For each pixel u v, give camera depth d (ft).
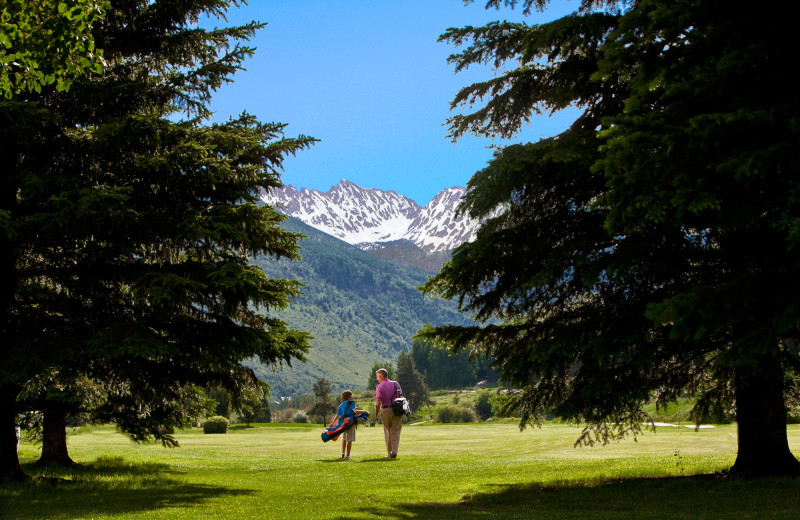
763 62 23.41
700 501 25.59
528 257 31.37
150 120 31.96
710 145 21.67
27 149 32.96
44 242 33.32
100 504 27.43
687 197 21.25
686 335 22.03
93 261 35.32
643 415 35.45
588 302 33.65
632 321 28.14
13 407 35.32
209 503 28.25
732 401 36.09
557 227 31.89
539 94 33.91
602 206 28.53
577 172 30.50
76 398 46.96
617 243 29.63
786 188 22.27
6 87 29.45
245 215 33.73
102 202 29.12
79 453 66.85
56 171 33.99
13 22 26.94
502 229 32.17
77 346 30.37
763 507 23.34
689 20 23.57
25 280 35.91
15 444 35.47
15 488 31.86
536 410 34.45
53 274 35.04
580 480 35.17
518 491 31.78
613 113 32.73
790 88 22.97
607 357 29.09
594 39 30.48
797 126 20.39
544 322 33.19
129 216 31.42
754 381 31.27
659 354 30.17
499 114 34.91
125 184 34.09
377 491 32.99
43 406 48.55
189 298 31.24
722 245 29.19
